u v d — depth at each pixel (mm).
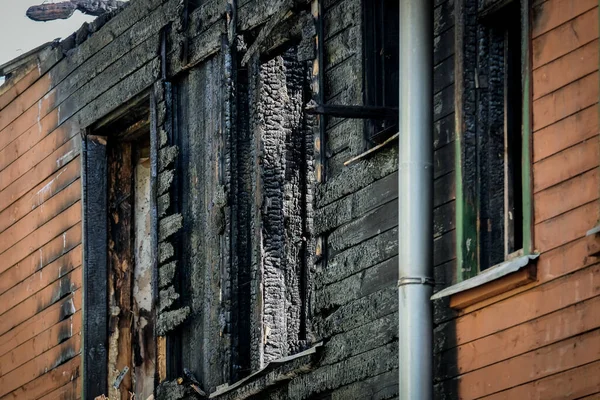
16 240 32094
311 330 23750
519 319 19172
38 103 31719
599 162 18250
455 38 20797
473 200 20375
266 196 25234
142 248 29781
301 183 25500
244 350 25203
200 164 26469
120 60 28875
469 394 19906
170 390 26312
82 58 30172
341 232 22922
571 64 18781
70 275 29953
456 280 20344
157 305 26812
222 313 25281
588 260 18250
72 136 30344
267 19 25078
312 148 25609
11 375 31812
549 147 18969
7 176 32625
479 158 20469
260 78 25500
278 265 25156
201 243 26219
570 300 18438
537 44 19281
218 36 26094
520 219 20328
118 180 29953
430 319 20234
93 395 29109
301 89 25766
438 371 20438
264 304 25000
